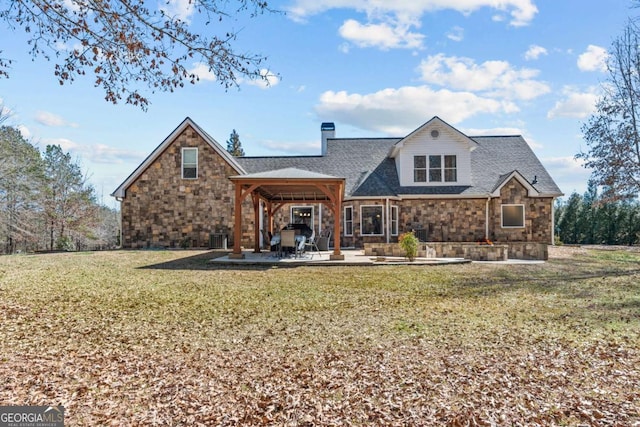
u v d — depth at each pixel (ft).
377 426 10.94
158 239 63.82
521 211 66.03
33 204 98.48
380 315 22.77
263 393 12.93
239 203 46.98
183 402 12.36
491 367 14.88
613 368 14.78
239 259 46.47
